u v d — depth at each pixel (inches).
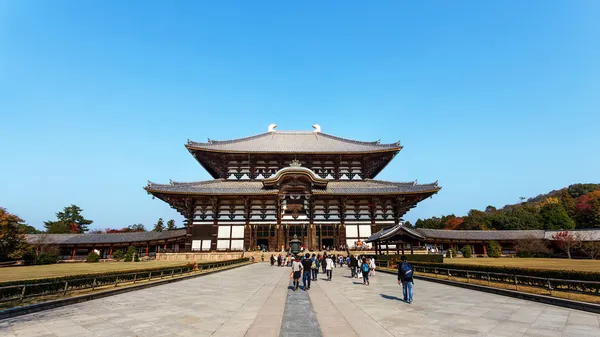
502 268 789.9
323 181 2234.3
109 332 405.4
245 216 2215.8
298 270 791.1
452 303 589.9
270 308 556.1
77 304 592.4
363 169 2559.1
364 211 2285.9
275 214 2245.3
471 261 1877.5
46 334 397.1
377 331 404.8
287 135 2999.5
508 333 388.2
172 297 676.1
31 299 585.0
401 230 1342.3
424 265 1152.2
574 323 430.9
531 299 605.9
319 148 2608.3
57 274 1160.2
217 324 444.5
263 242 2321.6
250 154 2461.9
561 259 2166.6
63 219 4473.4
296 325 440.8
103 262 2249.0
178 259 2078.0
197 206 2251.5
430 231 2731.3
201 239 2193.7
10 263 2089.1
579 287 622.8
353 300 636.7
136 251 2384.4
